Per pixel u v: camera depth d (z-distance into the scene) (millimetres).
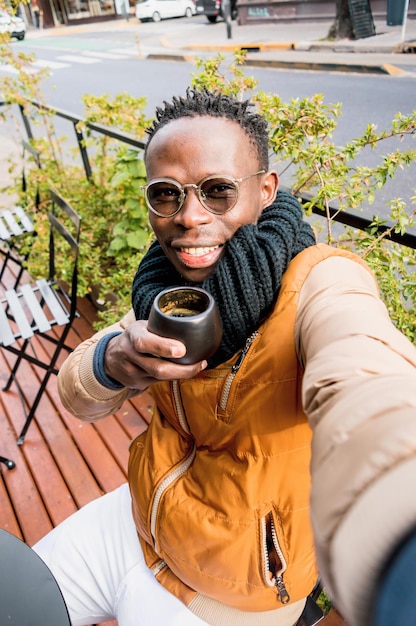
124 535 1172
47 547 1257
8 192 4297
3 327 2457
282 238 796
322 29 12828
